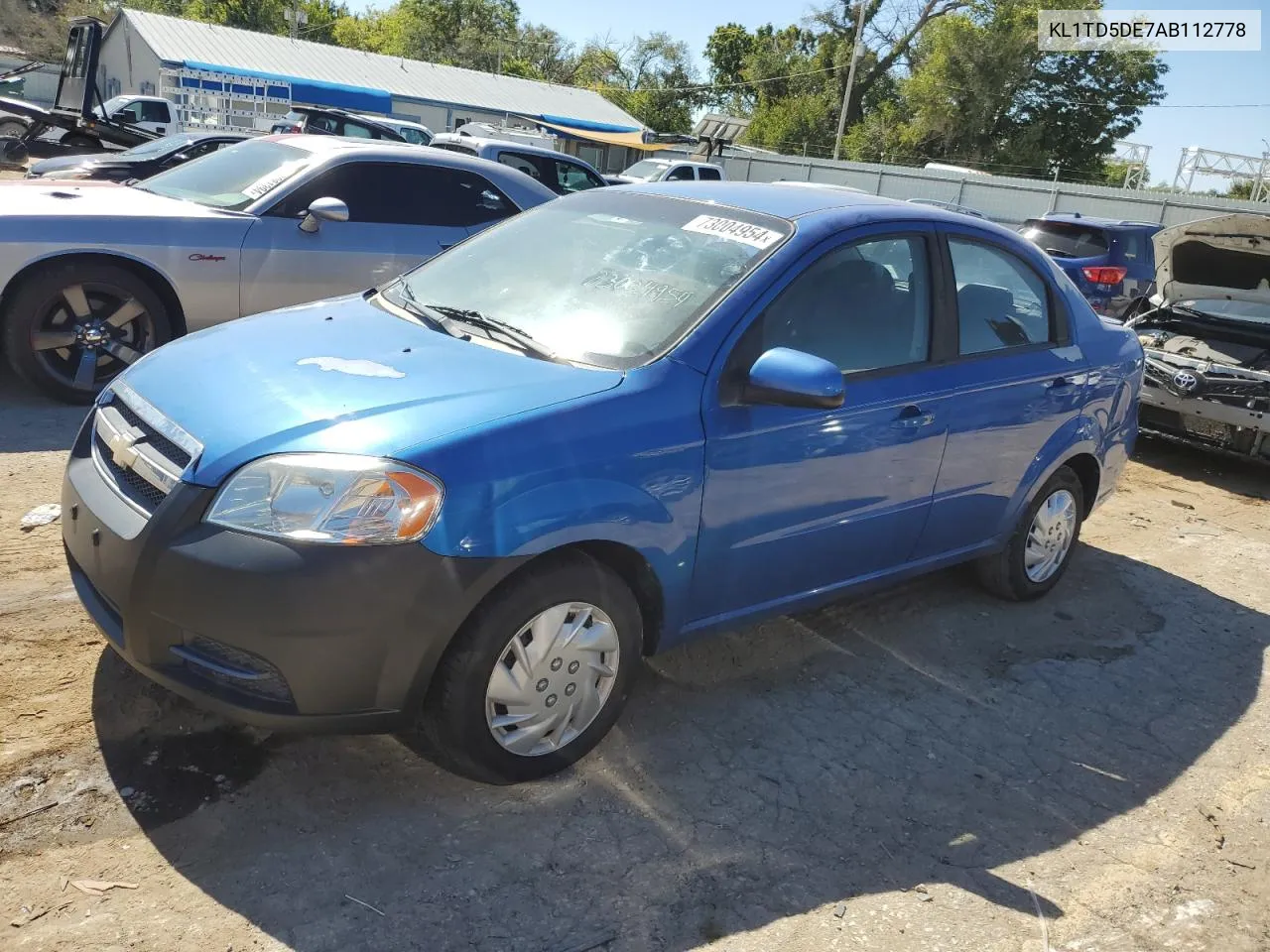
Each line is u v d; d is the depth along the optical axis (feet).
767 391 10.23
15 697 10.35
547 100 131.54
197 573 8.39
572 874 8.93
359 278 22.06
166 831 8.82
